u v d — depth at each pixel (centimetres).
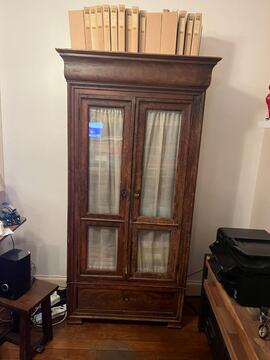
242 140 228
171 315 211
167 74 171
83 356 182
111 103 178
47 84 218
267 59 215
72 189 189
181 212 192
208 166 233
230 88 220
